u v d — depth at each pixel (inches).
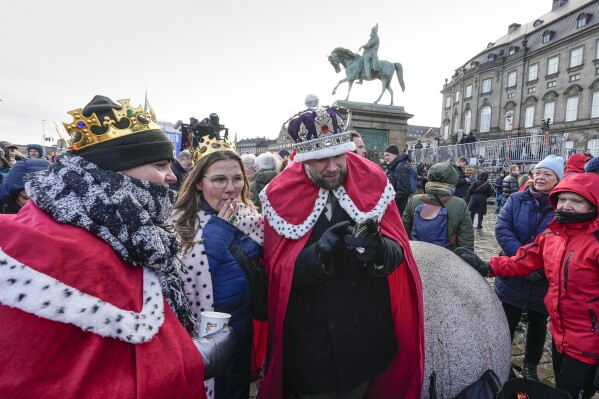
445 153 989.2
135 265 39.5
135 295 38.3
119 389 34.1
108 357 34.9
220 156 68.6
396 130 617.0
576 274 82.0
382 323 68.9
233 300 66.0
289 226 67.3
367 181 70.9
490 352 81.6
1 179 194.2
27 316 31.4
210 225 67.4
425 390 78.1
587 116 1610.5
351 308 65.1
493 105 2082.9
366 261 56.6
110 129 41.1
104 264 35.6
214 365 47.2
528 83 1899.6
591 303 80.6
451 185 132.2
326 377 64.5
